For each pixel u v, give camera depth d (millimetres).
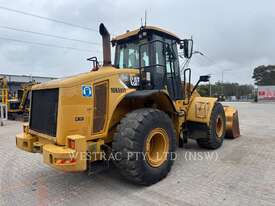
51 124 3438
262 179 3842
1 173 4465
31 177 4223
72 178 4098
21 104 13898
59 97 3254
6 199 3361
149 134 3627
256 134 7887
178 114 4840
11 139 7973
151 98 4203
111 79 3699
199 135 5516
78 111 3348
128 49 4988
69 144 3129
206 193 3361
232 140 6895
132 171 3443
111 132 3848
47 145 3336
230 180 3816
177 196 3291
